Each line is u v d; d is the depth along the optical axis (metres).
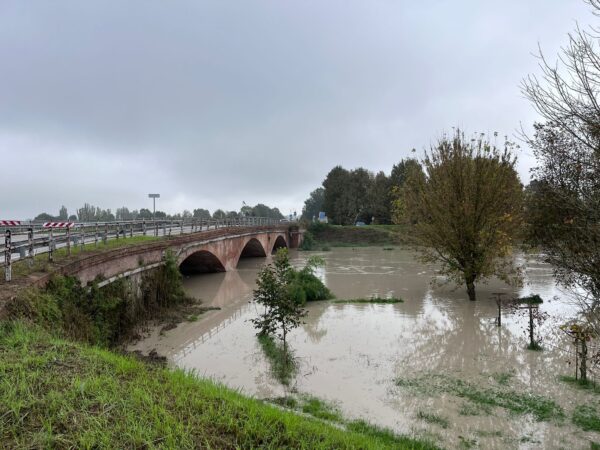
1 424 4.89
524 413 9.88
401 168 89.12
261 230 48.34
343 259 48.19
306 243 66.62
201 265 35.09
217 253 33.28
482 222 22.58
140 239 21.55
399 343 15.49
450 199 22.84
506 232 21.98
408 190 26.70
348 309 21.16
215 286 28.94
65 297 11.97
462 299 23.62
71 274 12.99
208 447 5.05
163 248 21.70
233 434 5.61
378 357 13.92
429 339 15.98
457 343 15.48
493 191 22.30
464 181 22.67
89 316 13.01
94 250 15.91
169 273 21.28
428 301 23.14
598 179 6.56
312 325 18.00
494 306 21.62
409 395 10.92
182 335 16.52
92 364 7.16
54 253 14.72
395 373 12.48
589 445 8.48
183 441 5.05
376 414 9.84
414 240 25.80
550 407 10.14
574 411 9.93
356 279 31.81
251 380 11.91
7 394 5.54
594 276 7.01
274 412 6.75
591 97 6.15
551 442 8.62
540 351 14.48
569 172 7.12
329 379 11.99
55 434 4.88
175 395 6.49
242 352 14.40
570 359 13.55
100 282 14.95
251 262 45.75
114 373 6.94
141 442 4.93
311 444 5.74
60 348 7.82
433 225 23.80
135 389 6.28
